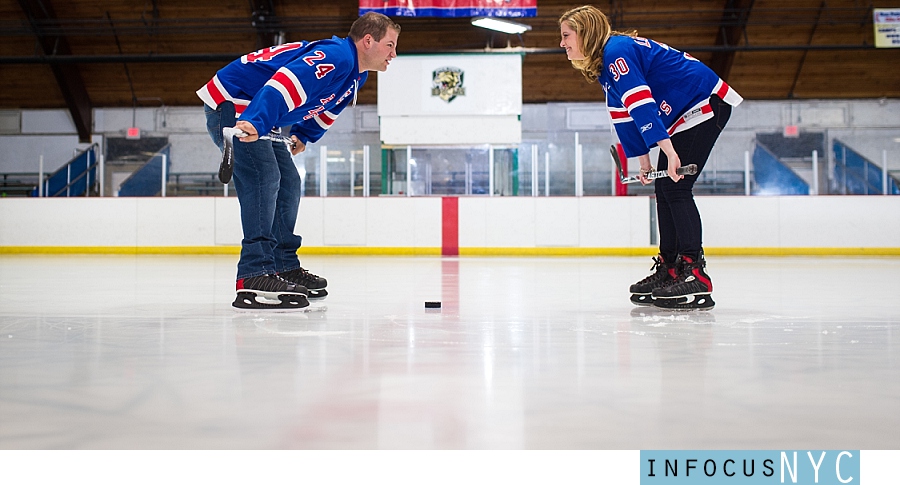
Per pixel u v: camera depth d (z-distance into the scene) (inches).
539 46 488.7
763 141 531.5
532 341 70.2
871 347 66.5
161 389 47.1
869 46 462.9
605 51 100.2
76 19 473.7
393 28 104.6
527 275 203.0
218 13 474.0
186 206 393.1
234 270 229.3
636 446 34.9
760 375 52.3
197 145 549.6
